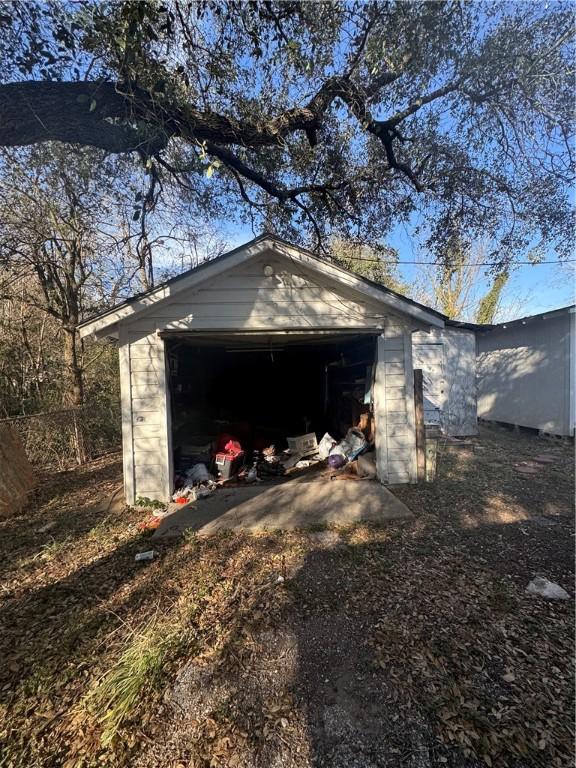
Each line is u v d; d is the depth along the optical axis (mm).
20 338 9602
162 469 5332
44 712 2016
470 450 8359
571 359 8773
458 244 7812
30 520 4953
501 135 6441
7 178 6574
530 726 1838
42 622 2768
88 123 3684
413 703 1982
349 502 4953
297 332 5543
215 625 2648
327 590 3018
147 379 5324
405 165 6961
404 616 2668
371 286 5434
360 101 5441
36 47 3541
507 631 2502
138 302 5117
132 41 3158
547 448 8414
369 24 4855
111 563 3611
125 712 1969
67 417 7996
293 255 5297
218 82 4844
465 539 3918
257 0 4117
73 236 8258
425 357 9938
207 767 1704
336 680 2152
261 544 3871
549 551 3641
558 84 5242
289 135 6020
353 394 7703
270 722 1914
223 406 11578
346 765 1695
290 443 7676
